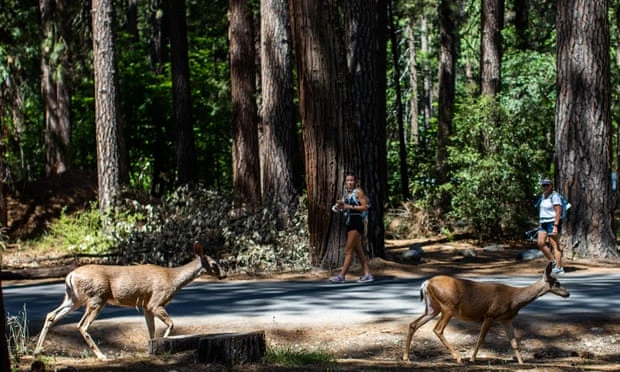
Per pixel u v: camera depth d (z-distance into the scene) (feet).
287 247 61.00
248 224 62.59
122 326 35.83
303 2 57.41
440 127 107.55
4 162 89.71
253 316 38.27
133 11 141.49
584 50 62.13
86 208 87.30
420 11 116.88
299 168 91.30
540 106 89.61
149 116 112.88
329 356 29.50
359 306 40.75
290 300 43.42
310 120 57.57
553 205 54.29
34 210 86.38
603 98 62.03
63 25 104.73
